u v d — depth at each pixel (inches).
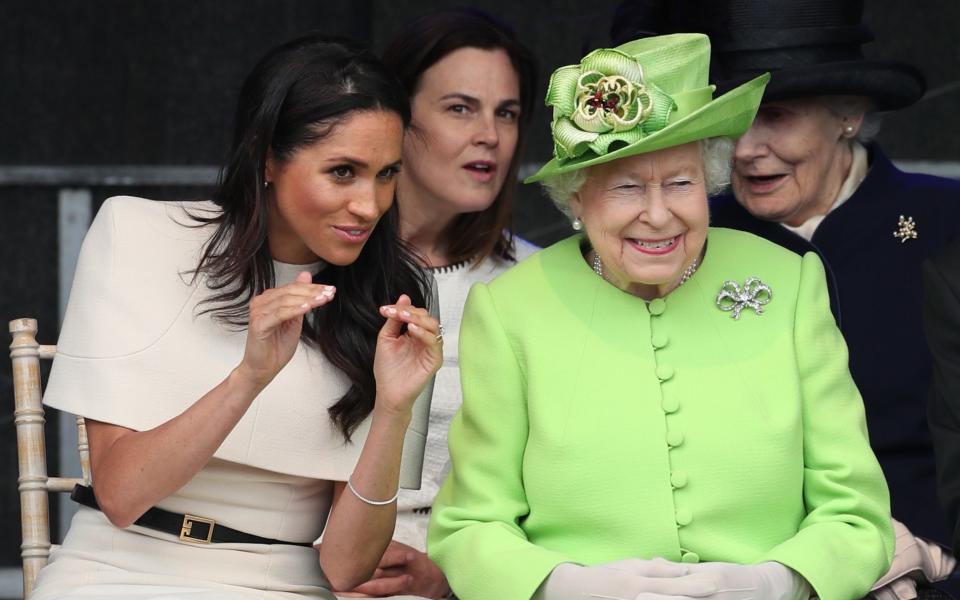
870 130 641.0
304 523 532.7
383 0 855.1
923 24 850.1
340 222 501.0
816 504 502.0
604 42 690.8
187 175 852.0
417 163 656.4
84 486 526.3
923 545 566.9
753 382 498.6
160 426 493.0
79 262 528.1
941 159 852.6
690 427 494.3
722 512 489.4
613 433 494.6
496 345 514.0
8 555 833.5
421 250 667.4
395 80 510.6
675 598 453.7
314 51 502.9
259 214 510.6
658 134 474.0
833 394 505.4
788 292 513.0
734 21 623.2
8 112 847.7
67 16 848.9
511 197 673.6
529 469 502.3
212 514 517.7
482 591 483.5
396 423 508.4
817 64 610.5
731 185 639.1
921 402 611.2
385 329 509.0
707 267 519.5
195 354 515.8
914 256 626.2
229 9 852.6
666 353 505.0
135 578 505.0
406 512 621.9
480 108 652.1
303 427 522.9
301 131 495.5
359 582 531.5
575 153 488.7
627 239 495.5
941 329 542.0
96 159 850.8
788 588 472.1
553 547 500.7
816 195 638.5
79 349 512.1
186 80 852.0
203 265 519.8
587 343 507.5
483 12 673.0
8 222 850.1
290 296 471.5
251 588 514.6
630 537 490.6
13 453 837.2
